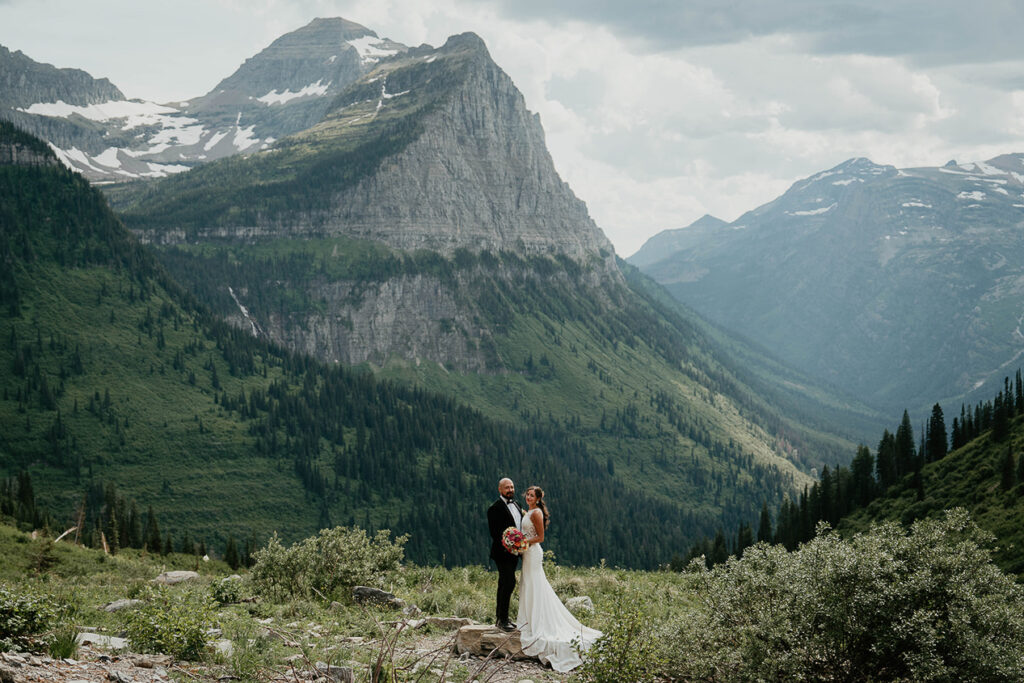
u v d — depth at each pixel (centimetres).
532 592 1563
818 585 1431
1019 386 11812
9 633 1328
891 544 1480
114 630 1684
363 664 1419
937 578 1368
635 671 1355
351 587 2383
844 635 1384
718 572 1678
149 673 1278
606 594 2420
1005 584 1378
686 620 1544
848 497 12300
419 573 2723
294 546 2567
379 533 2764
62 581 3984
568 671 1459
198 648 1447
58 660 1245
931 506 9206
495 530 1614
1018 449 9038
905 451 12325
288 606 2119
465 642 1553
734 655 1425
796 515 13050
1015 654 1252
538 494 1611
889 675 1380
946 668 1270
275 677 1330
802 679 1380
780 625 1406
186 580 3381
